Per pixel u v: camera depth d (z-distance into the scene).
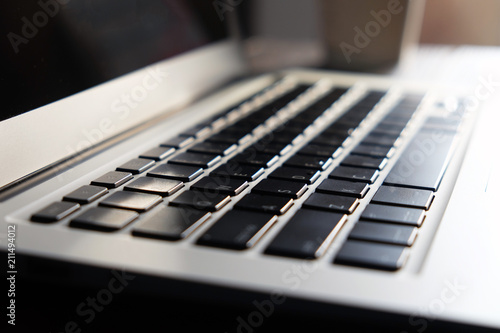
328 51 0.73
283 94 0.54
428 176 0.31
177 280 0.21
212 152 0.36
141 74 0.45
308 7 0.92
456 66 0.70
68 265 0.23
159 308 0.24
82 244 0.24
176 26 0.52
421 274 0.21
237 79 0.61
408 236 0.24
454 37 1.04
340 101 0.51
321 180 0.31
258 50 0.81
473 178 0.31
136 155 0.36
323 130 0.42
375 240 0.23
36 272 0.24
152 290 0.22
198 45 0.57
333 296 0.20
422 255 0.22
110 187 0.30
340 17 0.71
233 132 0.41
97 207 0.28
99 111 0.39
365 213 0.26
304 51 0.83
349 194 0.29
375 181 0.31
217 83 0.57
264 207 0.27
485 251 0.22
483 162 0.33
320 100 0.51
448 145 0.37
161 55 0.49
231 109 0.48
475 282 0.20
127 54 0.44
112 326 0.24
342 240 0.24
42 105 0.34
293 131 0.41
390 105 0.50
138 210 0.27
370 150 0.36
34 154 0.33
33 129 0.33
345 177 0.31
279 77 0.62
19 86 0.33
